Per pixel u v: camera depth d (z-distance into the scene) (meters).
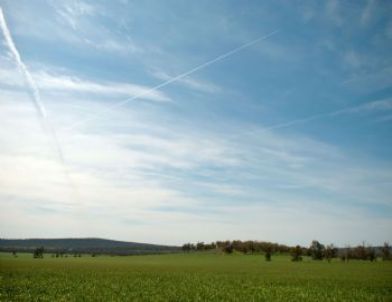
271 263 138.75
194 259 172.00
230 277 68.50
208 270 90.56
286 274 79.06
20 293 39.72
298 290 48.62
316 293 45.88
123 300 37.34
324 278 68.75
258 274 78.06
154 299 38.31
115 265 109.94
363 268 107.44
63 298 36.69
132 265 112.38
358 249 176.88
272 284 56.28
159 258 183.62
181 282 56.66
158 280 59.19
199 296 41.41
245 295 43.00
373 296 43.12
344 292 47.03
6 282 50.16
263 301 38.88
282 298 41.12
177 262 143.00
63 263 116.19
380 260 177.50
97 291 43.44
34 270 75.69
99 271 78.06
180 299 38.81
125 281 56.03
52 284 49.31
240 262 145.88
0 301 34.44
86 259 166.88
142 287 48.53
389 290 49.66
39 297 37.59
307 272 87.06
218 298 40.31
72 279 57.31
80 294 40.72
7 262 112.69
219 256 196.00
